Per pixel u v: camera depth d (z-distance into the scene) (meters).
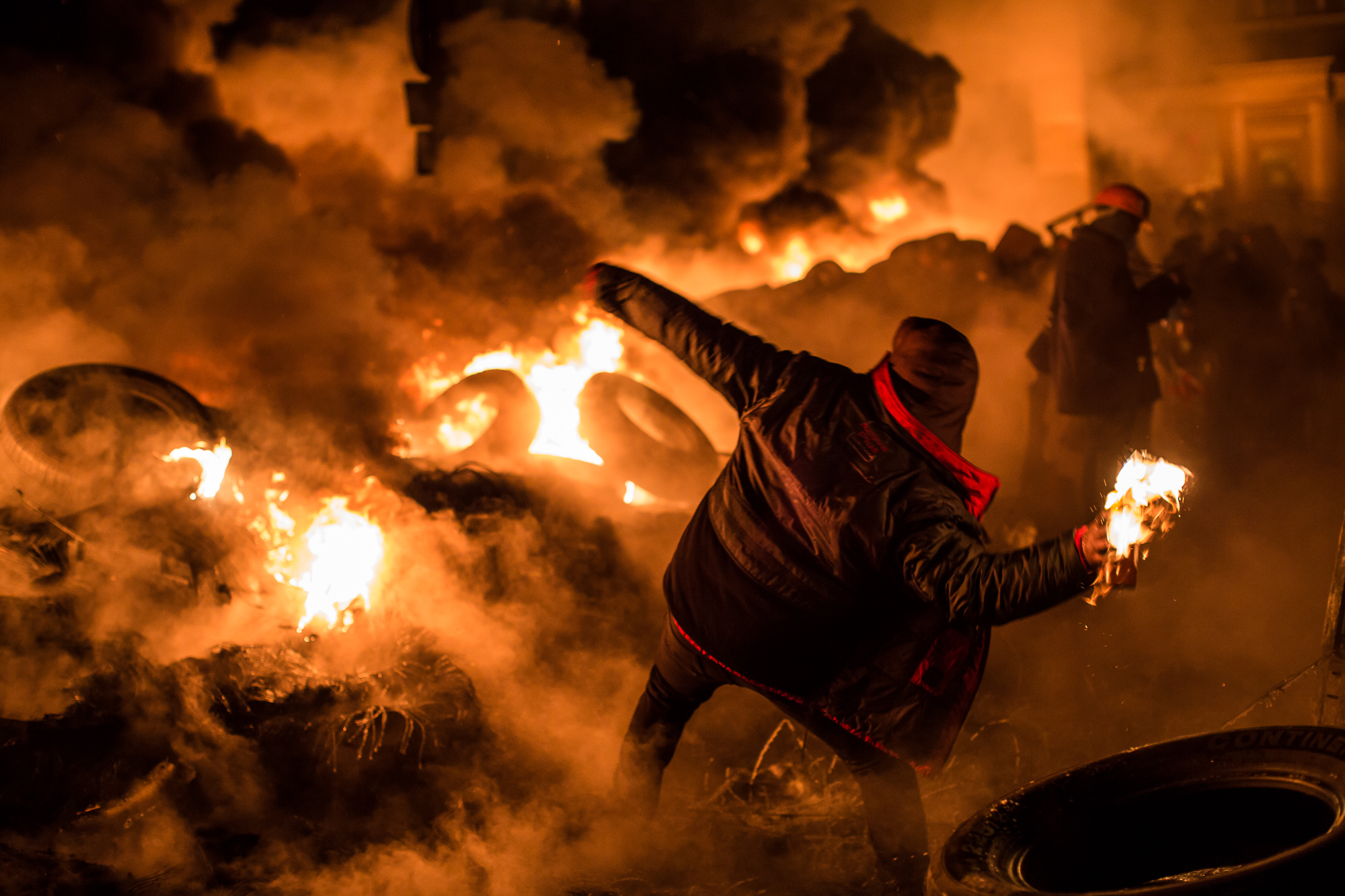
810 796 3.47
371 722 3.20
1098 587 2.13
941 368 2.49
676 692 2.97
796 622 2.57
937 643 2.54
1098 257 5.95
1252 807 2.25
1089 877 2.30
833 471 2.48
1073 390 6.04
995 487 2.55
